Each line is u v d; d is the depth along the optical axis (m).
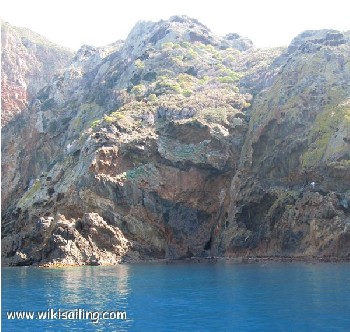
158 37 154.88
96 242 87.44
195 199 98.44
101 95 144.75
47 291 47.88
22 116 163.50
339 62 107.19
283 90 105.56
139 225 93.81
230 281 53.34
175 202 97.44
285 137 96.81
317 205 84.12
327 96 99.38
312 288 45.78
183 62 137.62
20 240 91.19
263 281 52.25
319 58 108.25
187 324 32.34
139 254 90.56
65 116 149.38
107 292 46.56
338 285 47.28
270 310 36.16
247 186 95.38
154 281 55.22
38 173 141.38
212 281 53.94
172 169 98.88
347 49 110.06
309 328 30.44
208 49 148.88
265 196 91.88
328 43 112.50
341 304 37.56
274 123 99.81
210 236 97.19
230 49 151.88
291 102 100.62
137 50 154.50
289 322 32.19
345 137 88.44
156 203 96.81
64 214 94.44
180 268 72.19
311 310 35.66
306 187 88.38
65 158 109.31
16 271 73.12
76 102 153.00
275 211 88.94
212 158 99.31
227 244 92.56
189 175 98.88
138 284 52.47
